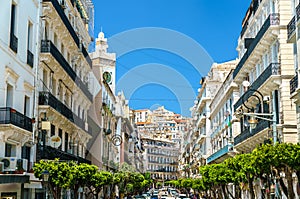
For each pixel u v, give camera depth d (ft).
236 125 143.74
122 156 244.63
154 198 207.72
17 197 74.49
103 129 164.35
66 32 110.32
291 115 89.97
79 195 130.72
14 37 75.20
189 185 237.25
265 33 96.17
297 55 79.77
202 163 231.30
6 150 72.43
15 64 75.92
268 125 91.25
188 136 339.77
